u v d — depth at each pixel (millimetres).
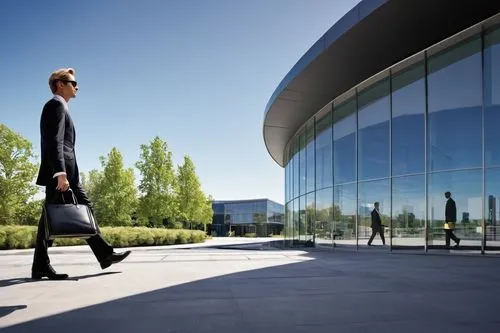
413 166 11812
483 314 2984
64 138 4430
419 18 9938
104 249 4711
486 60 10281
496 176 9875
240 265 6480
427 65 11719
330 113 16312
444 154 10984
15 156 25906
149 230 22344
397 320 2787
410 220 11719
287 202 24016
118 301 3381
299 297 3607
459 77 10836
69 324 2627
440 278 5039
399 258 8883
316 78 13727
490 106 10125
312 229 17578
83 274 5168
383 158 12977
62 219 4027
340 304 3316
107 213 33969
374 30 10469
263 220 68562
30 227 16609
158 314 2924
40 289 3949
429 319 2824
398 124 12484
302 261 7480
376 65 12680
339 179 15266
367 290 4020
